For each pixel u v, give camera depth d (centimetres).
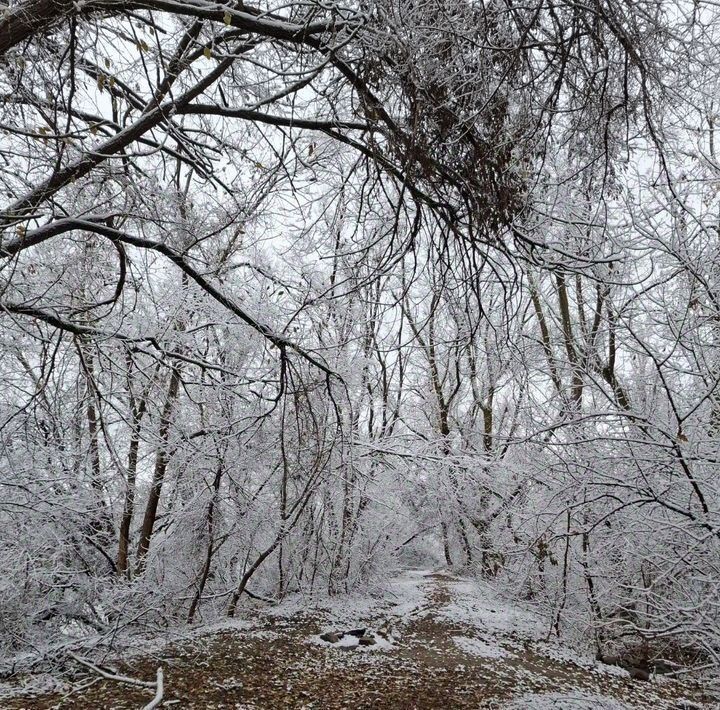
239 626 1006
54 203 502
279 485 1156
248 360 1149
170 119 564
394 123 422
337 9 405
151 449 1074
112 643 827
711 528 690
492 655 887
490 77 405
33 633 845
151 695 676
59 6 378
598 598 890
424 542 2158
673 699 709
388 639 970
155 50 488
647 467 766
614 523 852
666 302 791
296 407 748
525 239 472
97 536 977
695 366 849
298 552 1274
